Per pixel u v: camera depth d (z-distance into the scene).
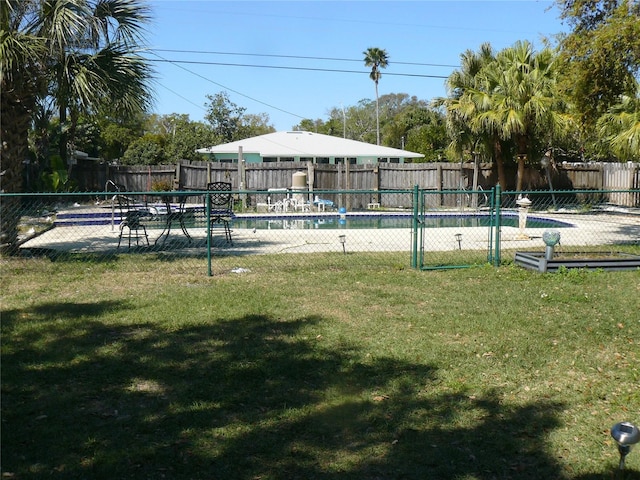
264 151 28.33
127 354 5.46
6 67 8.80
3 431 4.01
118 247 11.87
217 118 43.31
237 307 7.13
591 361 5.57
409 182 24.08
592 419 4.42
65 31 9.12
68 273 9.12
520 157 22.67
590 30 12.66
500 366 5.39
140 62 10.17
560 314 7.04
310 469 3.67
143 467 3.64
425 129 36.88
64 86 9.73
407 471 3.67
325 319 6.71
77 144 31.06
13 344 5.67
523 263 10.12
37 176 20.44
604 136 18.17
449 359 5.52
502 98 21.98
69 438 3.94
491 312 7.08
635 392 4.88
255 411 4.41
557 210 22.22
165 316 6.69
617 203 24.88
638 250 11.74
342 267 9.91
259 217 18.42
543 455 3.91
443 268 9.88
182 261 10.34
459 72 24.42
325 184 23.03
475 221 19.98
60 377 4.92
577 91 12.78
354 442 4.02
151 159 35.03
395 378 5.07
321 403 4.57
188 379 4.95
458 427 4.25
